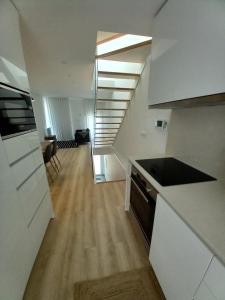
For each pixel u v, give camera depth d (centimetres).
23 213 118
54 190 274
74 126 793
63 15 127
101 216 200
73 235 170
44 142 409
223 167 112
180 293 86
